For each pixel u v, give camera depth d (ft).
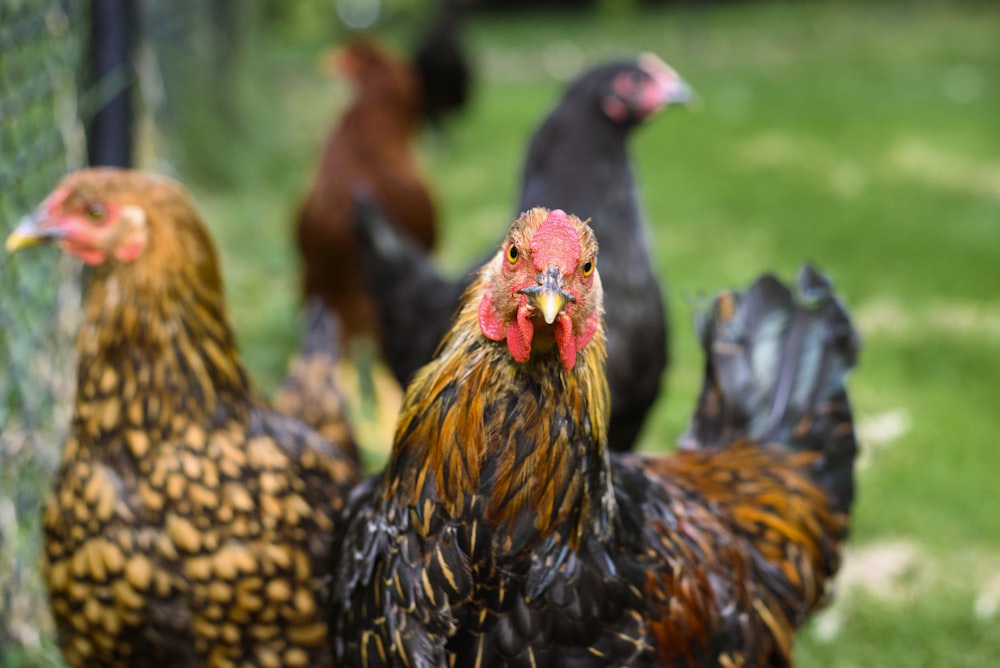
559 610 2.96
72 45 3.93
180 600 3.35
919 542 4.73
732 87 14.29
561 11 21.53
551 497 2.91
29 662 3.79
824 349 3.68
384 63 5.82
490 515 2.92
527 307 2.77
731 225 8.75
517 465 2.90
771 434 3.61
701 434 3.66
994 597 4.47
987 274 7.54
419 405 2.97
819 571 3.55
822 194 9.60
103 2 3.92
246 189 9.11
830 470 3.62
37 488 3.92
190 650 3.40
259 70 12.17
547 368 2.88
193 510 3.33
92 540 3.34
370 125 5.70
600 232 4.19
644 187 9.88
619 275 4.17
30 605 3.87
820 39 17.72
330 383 4.09
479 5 21.49
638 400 4.24
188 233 3.38
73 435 3.41
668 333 4.30
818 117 12.43
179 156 8.14
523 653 2.97
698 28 18.06
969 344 6.39
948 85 13.89
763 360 3.67
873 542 4.74
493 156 11.34
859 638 4.28
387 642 3.01
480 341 2.89
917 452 5.19
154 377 3.34
